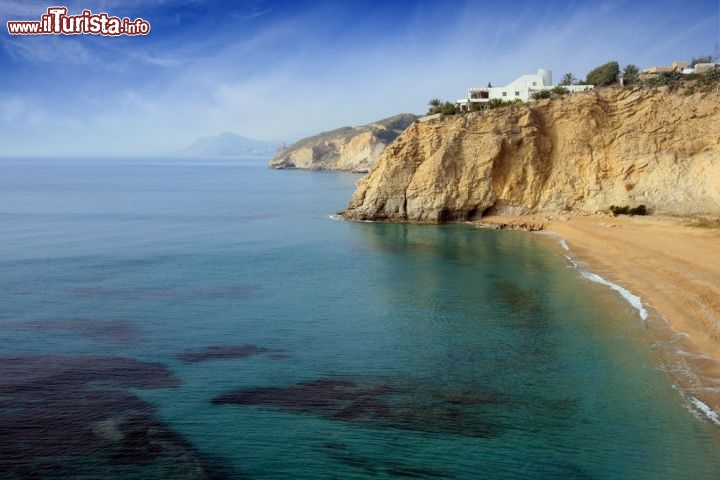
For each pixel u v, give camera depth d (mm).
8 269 50094
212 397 25297
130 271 49875
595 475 19281
